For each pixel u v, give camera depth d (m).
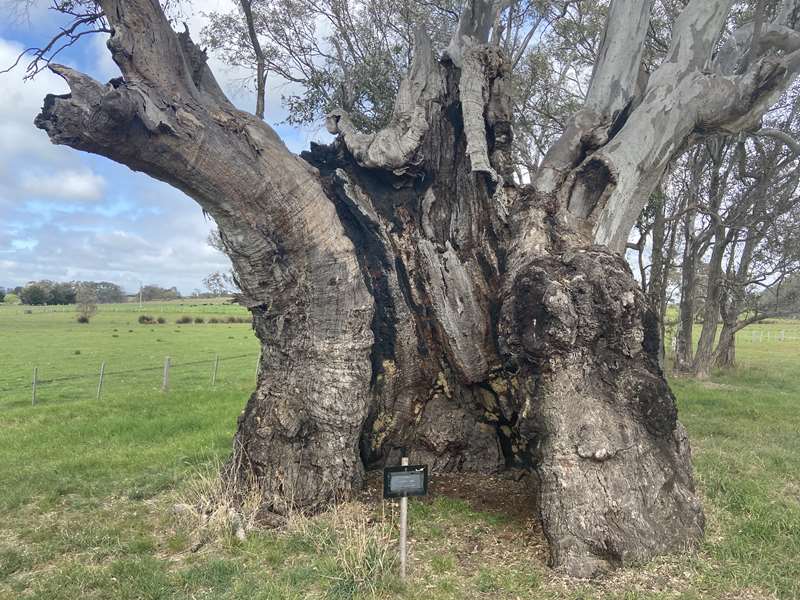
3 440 9.97
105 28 5.80
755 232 18.05
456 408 6.75
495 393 6.39
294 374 5.80
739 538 5.10
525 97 13.30
